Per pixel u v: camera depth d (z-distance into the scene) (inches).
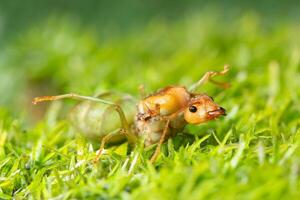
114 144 5.1
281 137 5.0
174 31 7.9
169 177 4.3
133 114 5.1
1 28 10.4
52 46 7.5
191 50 7.3
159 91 5.0
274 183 4.1
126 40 7.8
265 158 4.5
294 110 5.5
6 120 5.5
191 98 4.9
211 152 4.6
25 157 4.9
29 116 7.3
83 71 7.1
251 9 11.1
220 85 5.3
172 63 6.9
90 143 5.0
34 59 7.4
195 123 4.8
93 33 8.3
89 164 4.8
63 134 5.4
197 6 11.5
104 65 7.1
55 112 5.9
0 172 4.9
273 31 7.6
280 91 6.0
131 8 11.4
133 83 6.4
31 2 10.8
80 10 11.2
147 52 7.6
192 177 4.2
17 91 7.4
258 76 6.1
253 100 5.7
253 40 7.2
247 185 4.2
